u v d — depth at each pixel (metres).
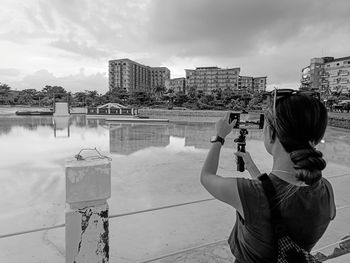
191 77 100.00
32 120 22.03
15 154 7.42
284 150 0.77
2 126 16.22
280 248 0.69
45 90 70.56
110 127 16.78
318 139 0.78
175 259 2.26
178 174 5.48
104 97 65.00
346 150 9.03
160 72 116.44
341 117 22.19
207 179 0.86
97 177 1.48
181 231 2.87
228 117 1.06
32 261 2.25
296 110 0.75
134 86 102.69
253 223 0.72
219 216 3.29
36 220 3.18
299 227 0.70
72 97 66.94
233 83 95.31
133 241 2.64
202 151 8.31
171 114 32.66
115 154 7.64
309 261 0.67
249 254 0.76
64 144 9.38
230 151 8.58
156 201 3.90
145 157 7.29
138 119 24.05
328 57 81.81
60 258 2.30
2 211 3.45
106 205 1.53
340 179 5.12
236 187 0.76
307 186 0.74
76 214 1.46
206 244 2.51
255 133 13.72
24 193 4.20
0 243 2.54
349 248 2.45
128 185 4.67
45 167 5.93
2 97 57.84
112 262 2.27
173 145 9.49
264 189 0.73
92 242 1.50
